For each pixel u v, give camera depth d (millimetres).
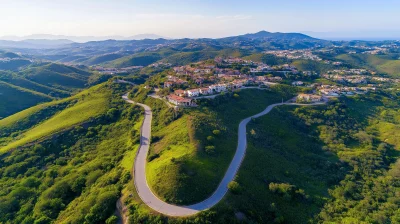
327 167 120438
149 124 140375
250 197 82188
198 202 74312
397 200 95562
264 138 133000
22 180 106750
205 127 120812
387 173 117625
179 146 104250
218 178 86625
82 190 94938
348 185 105500
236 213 73438
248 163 101375
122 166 101750
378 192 102812
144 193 78375
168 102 162250
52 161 122312
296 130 154750
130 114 157125
